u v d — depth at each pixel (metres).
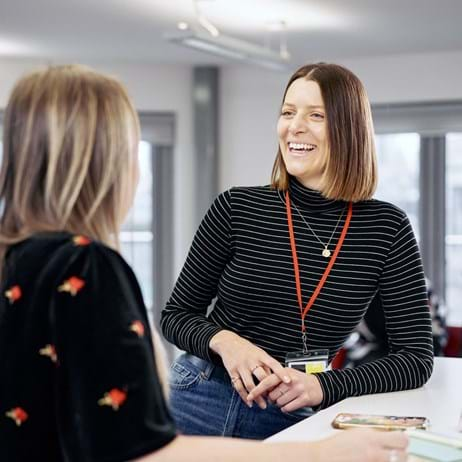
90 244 0.96
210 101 6.62
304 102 1.84
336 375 1.75
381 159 6.39
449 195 6.24
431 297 4.80
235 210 1.90
